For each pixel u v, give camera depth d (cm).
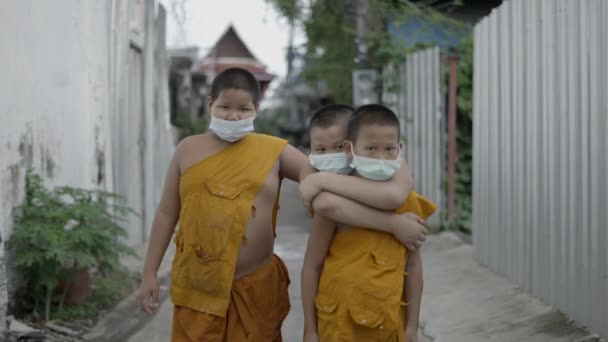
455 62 967
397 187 295
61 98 622
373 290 291
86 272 564
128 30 823
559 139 511
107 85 743
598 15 442
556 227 515
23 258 495
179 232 326
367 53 1290
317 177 298
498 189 663
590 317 456
